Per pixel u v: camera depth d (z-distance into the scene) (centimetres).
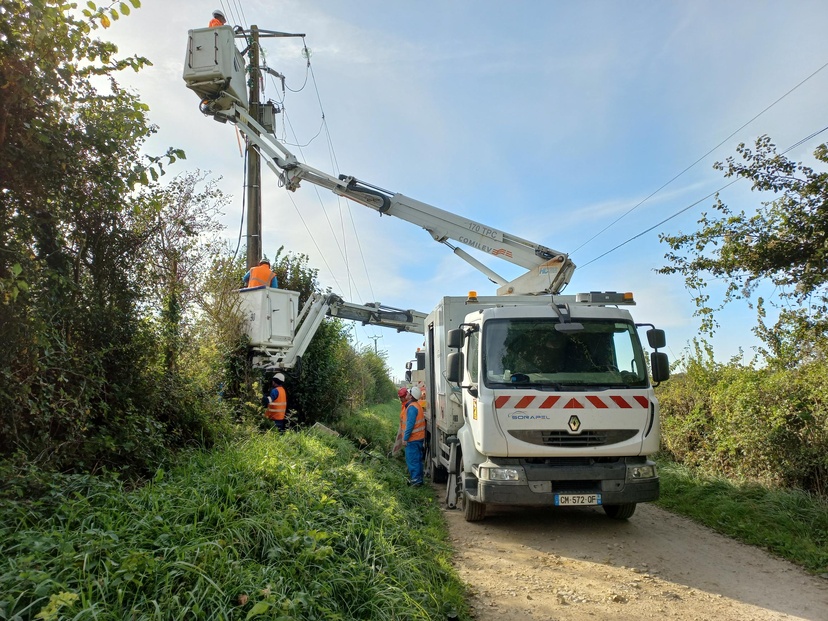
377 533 531
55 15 413
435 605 451
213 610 321
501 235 1030
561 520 809
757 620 461
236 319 1027
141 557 339
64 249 555
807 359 838
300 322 1266
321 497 555
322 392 1422
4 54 413
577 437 692
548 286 995
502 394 702
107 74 488
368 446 1344
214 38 1023
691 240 761
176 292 820
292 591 371
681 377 1214
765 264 678
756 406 869
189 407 729
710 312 758
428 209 1057
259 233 1253
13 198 473
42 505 409
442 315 962
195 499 458
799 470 789
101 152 504
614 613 475
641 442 697
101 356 570
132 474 566
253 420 895
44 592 292
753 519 739
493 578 562
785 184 664
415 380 1591
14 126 449
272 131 1297
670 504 891
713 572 581
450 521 805
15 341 452
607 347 746
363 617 392
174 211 835
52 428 518
